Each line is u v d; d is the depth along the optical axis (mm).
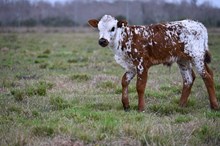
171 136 7605
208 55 10391
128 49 10023
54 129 8164
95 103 10680
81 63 19969
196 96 11625
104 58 22312
